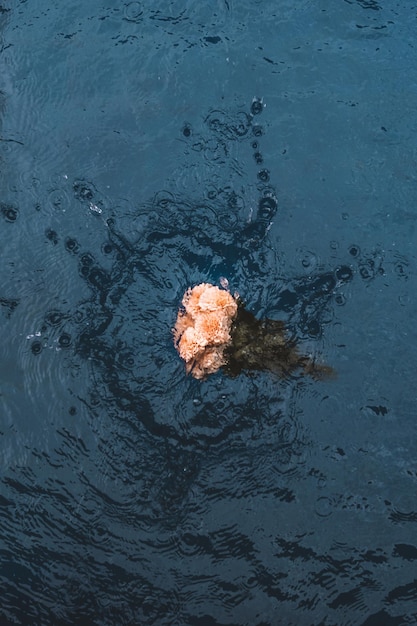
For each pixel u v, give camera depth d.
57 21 3.32
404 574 2.79
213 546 2.83
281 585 2.80
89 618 2.81
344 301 2.99
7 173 3.16
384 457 2.88
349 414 2.91
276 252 3.04
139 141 3.17
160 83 3.23
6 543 2.86
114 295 3.03
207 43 3.27
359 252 3.03
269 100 3.19
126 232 3.08
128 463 2.90
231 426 2.91
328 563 2.81
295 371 2.94
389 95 3.19
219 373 2.95
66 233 3.09
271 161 3.13
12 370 2.99
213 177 3.12
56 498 2.89
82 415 2.94
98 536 2.86
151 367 2.96
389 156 3.12
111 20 3.31
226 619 2.79
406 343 2.95
